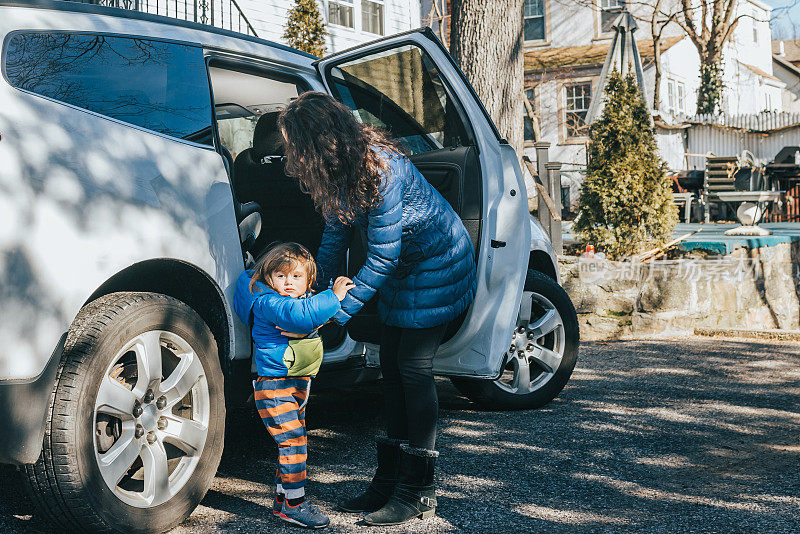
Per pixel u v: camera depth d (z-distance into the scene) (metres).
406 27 16.14
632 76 8.91
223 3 12.09
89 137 2.77
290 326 2.82
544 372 4.85
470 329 3.78
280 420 2.92
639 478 3.54
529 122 22.38
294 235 4.14
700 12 24.45
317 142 2.71
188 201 3.03
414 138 4.26
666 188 8.78
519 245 3.98
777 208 15.87
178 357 2.97
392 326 3.10
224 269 3.15
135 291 3.02
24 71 2.71
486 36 8.09
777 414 4.67
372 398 5.17
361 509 3.09
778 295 9.23
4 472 3.50
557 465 3.72
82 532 2.65
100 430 2.73
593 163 8.88
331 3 14.20
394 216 2.84
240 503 3.22
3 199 2.49
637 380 5.64
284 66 3.90
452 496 3.29
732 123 18.88
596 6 23.16
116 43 3.07
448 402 4.99
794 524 2.96
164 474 2.84
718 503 3.20
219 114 4.50
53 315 2.55
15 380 2.48
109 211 2.73
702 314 7.94
